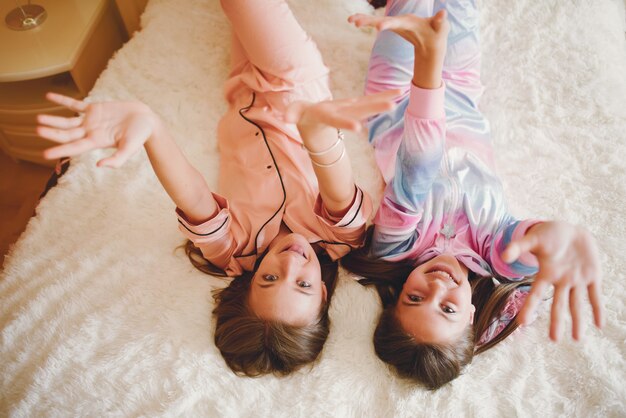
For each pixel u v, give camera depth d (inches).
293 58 44.1
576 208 45.8
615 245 43.5
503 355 40.4
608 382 37.7
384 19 31.0
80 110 30.8
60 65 52.2
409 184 38.1
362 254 44.6
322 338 40.1
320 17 56.7
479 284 42.3
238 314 39.6
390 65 47.1
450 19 45.7
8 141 62.9
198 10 57.4
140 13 64.5
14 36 54.4
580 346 39.6
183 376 38.6
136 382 38.4
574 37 53.3
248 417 38.1
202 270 43.9
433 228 42.3
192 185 36.4
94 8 57.3
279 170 44.9
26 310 41.1
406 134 36.1
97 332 40.4
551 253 32.3
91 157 48.8
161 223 46.2
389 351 39.0
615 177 46.5
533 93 51.3
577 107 50.2
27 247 45.1
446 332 37.4
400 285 43.8
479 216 41.8
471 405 37.8
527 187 47.5
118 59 55.1
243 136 47.7
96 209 46.6
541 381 38.8
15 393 38.7
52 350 39.3
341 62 54.8
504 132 50.1
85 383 38.2
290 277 38.5
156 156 33.4
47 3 57.5
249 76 47.6
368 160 49.8
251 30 42.6
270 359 38.4
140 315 41.5
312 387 39.2
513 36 54.2
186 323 41.3
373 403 39.0
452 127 45.9
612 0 57.5
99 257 43.9
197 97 53.5
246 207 44.2
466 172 43.4
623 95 50.5
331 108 30.4
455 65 47.1
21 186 65.3
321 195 39.5
